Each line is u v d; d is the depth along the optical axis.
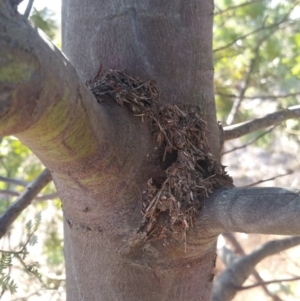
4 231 0.55
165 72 0.45
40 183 0.58
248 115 1.47
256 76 1.33
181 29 0.46
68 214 0.44
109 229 0.42
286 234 0.35
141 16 0.45
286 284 1.59
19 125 0.28
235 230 0.38
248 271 0.91
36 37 0.27
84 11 0.46
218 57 1.17
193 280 0.45
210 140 0.47
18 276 0.98
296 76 0.98
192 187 0.41
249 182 2.54
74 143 0.34
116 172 0.39
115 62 0.45
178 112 0.44
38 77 0.27
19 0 0.27
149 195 0.41
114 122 0.39
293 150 2.31
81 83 0.32
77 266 0.45
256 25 1.25
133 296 0.44
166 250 0.42
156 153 0.42
